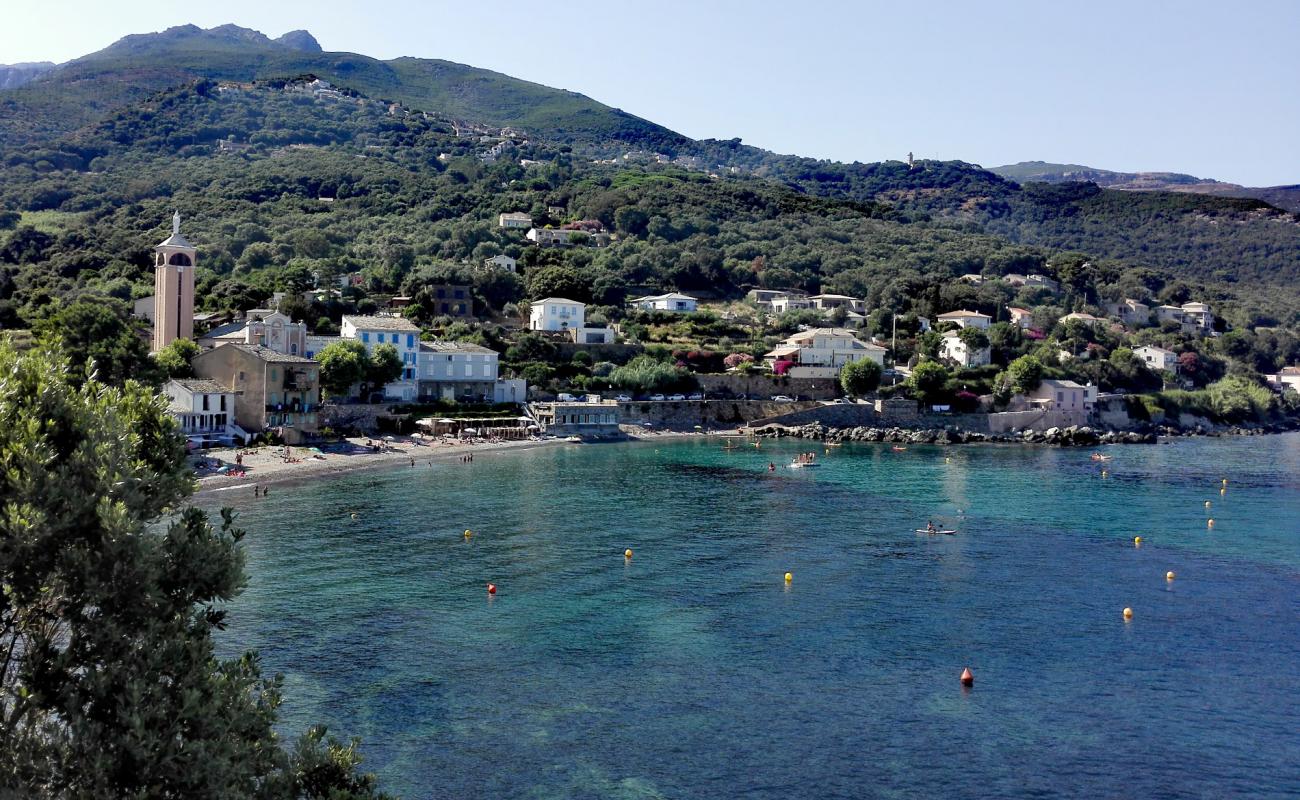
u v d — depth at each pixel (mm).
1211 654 64562
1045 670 61469
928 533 101188
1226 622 71312
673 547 93250
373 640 65062
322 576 80250
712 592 77750
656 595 76812
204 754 28109
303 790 34594
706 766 48469
